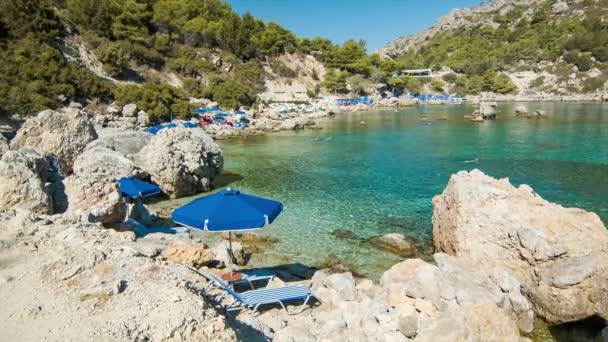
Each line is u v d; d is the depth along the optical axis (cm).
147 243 1530
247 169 3622
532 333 1284
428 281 1210
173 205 2564
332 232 2100
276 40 13138
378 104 12119
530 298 1398
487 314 1084
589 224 1491
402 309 1164
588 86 13950
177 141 2844
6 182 1515
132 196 2028
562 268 1342
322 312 1223
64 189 1694
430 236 2048
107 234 1267
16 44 6234
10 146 2508
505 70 16725
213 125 6300
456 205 1697
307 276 1623
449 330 1017
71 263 978
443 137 5459
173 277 968
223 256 1680
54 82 5838
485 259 1557
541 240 1417
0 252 1065
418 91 15250
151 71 8950
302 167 3691
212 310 858
